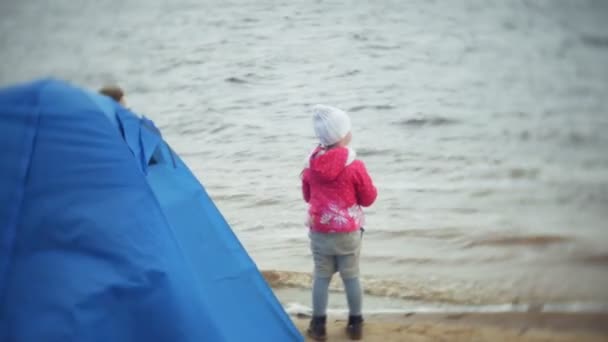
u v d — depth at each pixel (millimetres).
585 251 7234
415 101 15680
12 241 3424
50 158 3605
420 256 7090
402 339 5000
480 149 11961
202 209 4270
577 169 10773
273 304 4289
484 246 7398
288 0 29250
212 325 3594
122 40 25781
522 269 6754
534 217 8352
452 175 10352
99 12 31328
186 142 12375
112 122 3838
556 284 6355
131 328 3428
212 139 12508
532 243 7488
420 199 9086
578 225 8133
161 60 21938
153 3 32031
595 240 7598
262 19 26547
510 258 7043
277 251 7219
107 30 27875
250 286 4191
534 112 14883
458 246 7418
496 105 15570
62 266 3406
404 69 19219
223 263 4133
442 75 18656
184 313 3523
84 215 3533
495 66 19875
